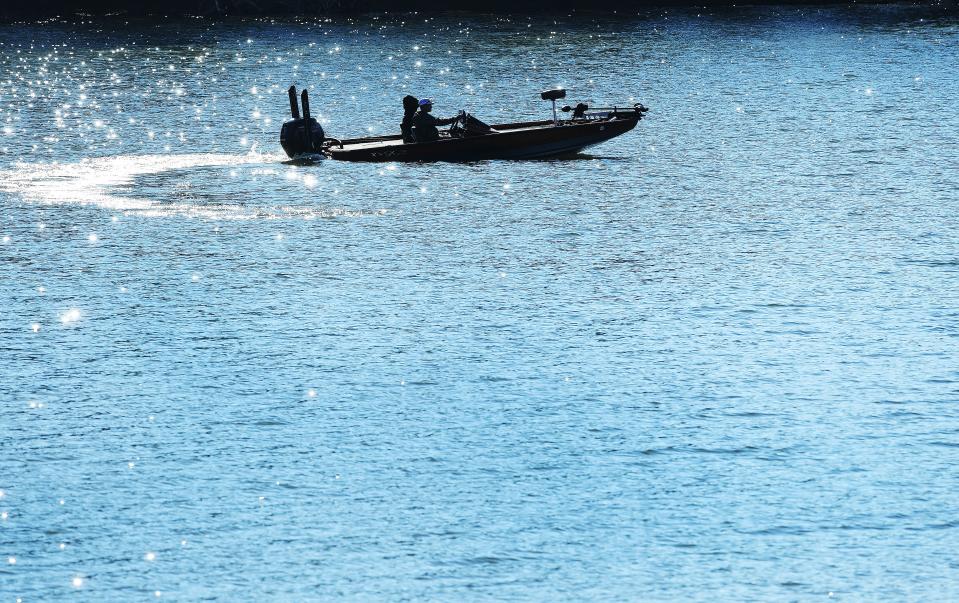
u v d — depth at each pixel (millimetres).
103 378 72250
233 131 153000
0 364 74375
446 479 60094
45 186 120875
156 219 108062
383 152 130625
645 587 51219
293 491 59000
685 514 56688
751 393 69312
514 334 78625
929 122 152125
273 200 115000
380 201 114188
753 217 106500
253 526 55875
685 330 79000
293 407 68125
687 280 89000
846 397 68688
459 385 70875
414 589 51156
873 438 63750
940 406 67438
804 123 153125
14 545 54312
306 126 131750
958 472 60125
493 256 95875
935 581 51500
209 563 53062
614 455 62312
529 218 107438
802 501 57688
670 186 119125
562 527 55719
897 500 57625
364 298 85875
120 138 147500
